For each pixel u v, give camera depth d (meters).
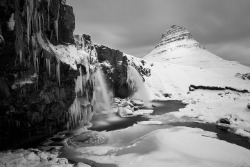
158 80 57.84
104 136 23.72
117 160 18.06
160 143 21.31
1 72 16.05
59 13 24.77
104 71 38.62
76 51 27.11
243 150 19.92
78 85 27.17
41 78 20.44
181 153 19.19
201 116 32.81
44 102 20.73
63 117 24.17
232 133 25.78
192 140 22.06
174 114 34.59
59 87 23.05
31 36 18.95
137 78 50.72
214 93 52.53
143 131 25.59
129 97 45.91
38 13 20.36
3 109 17.69
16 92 17.59
